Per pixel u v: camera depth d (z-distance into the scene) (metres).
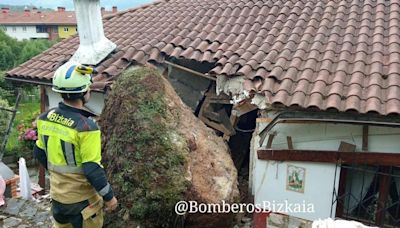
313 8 6.77
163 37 7.28
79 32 7.01
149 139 4.54
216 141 5.43
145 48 6.95
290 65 5.29
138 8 9.28
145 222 4.33
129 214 4.35
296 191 5.12
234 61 5.77
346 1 6.66
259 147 5.23
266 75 5.23
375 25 5.80
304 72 5.08
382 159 4.63
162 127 4.66
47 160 3.36
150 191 4.26
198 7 8.25
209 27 7.15
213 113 6.47
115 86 5.36
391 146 4.63
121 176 4.52
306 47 5.68
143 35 7.60
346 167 4.93
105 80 6.50
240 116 6.38
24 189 7.14
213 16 7.50
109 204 3.24
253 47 6.02
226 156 5.18
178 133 4.77
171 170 4.37
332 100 4.46
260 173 5.30
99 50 6.99
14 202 5.82
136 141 4.58
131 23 8.49
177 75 6.70
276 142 5.13
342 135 4.82
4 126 11.95
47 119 3.24
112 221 4.45
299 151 4.99
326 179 4.95
